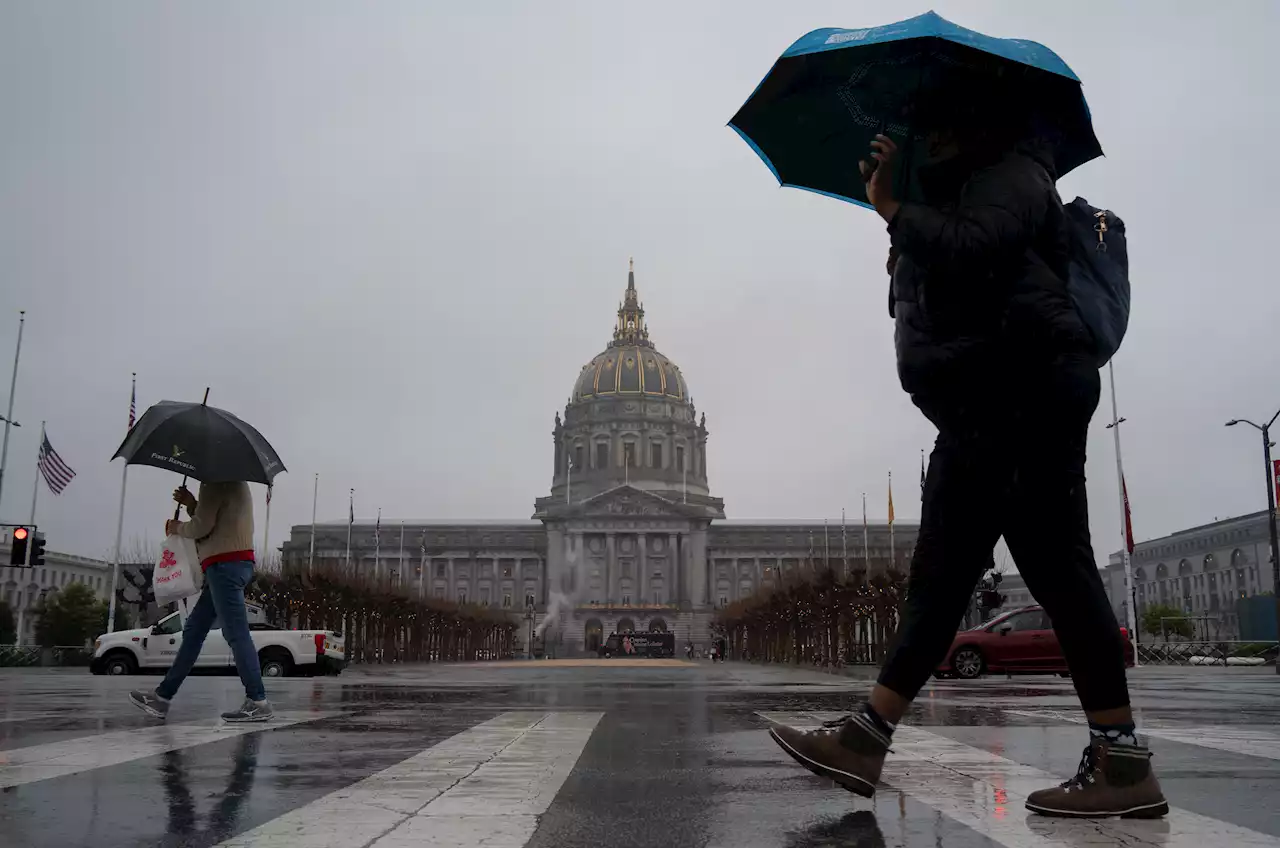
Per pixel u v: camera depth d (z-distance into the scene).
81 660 53.41
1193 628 103.00
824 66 4.78
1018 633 29.62
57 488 48.81
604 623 153.62
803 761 4.69
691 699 14.78
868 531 159.62
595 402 175.25
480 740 7.86
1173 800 4.91
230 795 5.06
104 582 157.75
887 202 4.88
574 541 156.88
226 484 9.82
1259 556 129.12
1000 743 7.64
